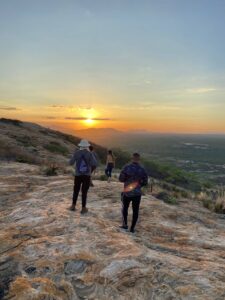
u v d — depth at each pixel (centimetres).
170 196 1308
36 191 1222
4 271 516
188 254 626
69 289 453
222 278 486
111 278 477
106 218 873
